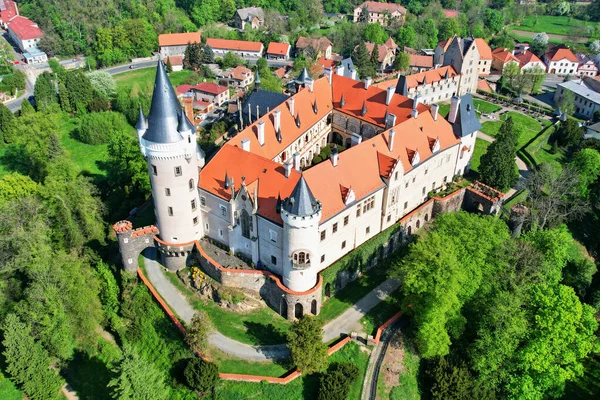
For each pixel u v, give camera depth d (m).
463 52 164.25
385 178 87.88
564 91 174.00
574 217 114.00
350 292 86.81
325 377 71.25
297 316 80.75
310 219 72.38
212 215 85.69
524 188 114.75
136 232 87.00
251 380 71.62
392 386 75.06
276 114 99.81
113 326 83.94
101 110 164.88
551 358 74.94
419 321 77.19
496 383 79.06
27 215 92.06
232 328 78.94
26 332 74.94
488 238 81.62
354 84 120.31
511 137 107.44
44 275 80.50
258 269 83.31
